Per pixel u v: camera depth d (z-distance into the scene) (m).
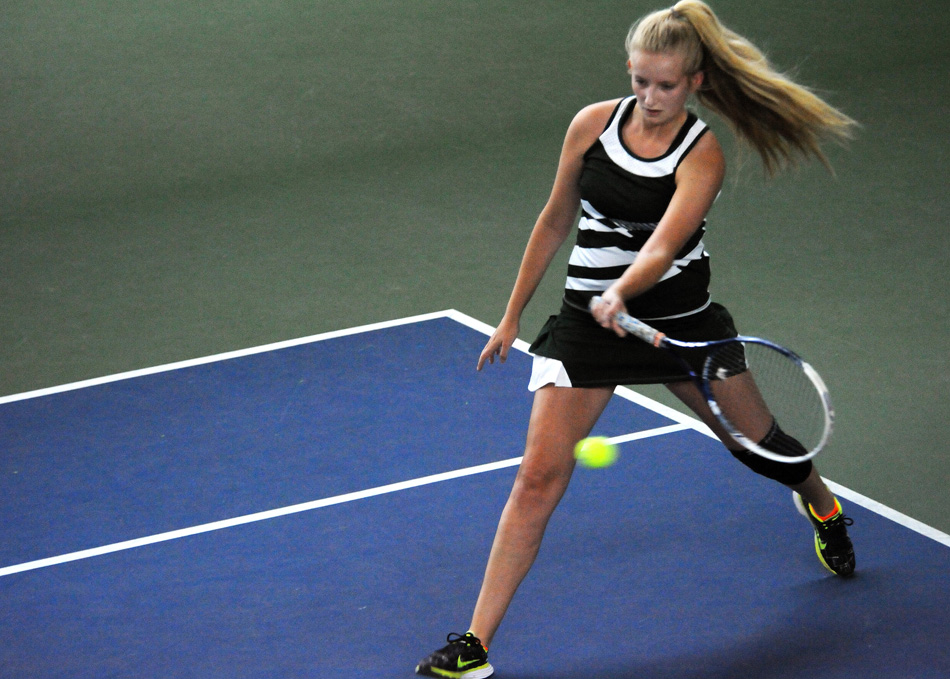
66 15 44.22
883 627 14.55
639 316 13.80
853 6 44.19
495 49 40.72
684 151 13.16
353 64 39.59
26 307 25.16
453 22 43.38
